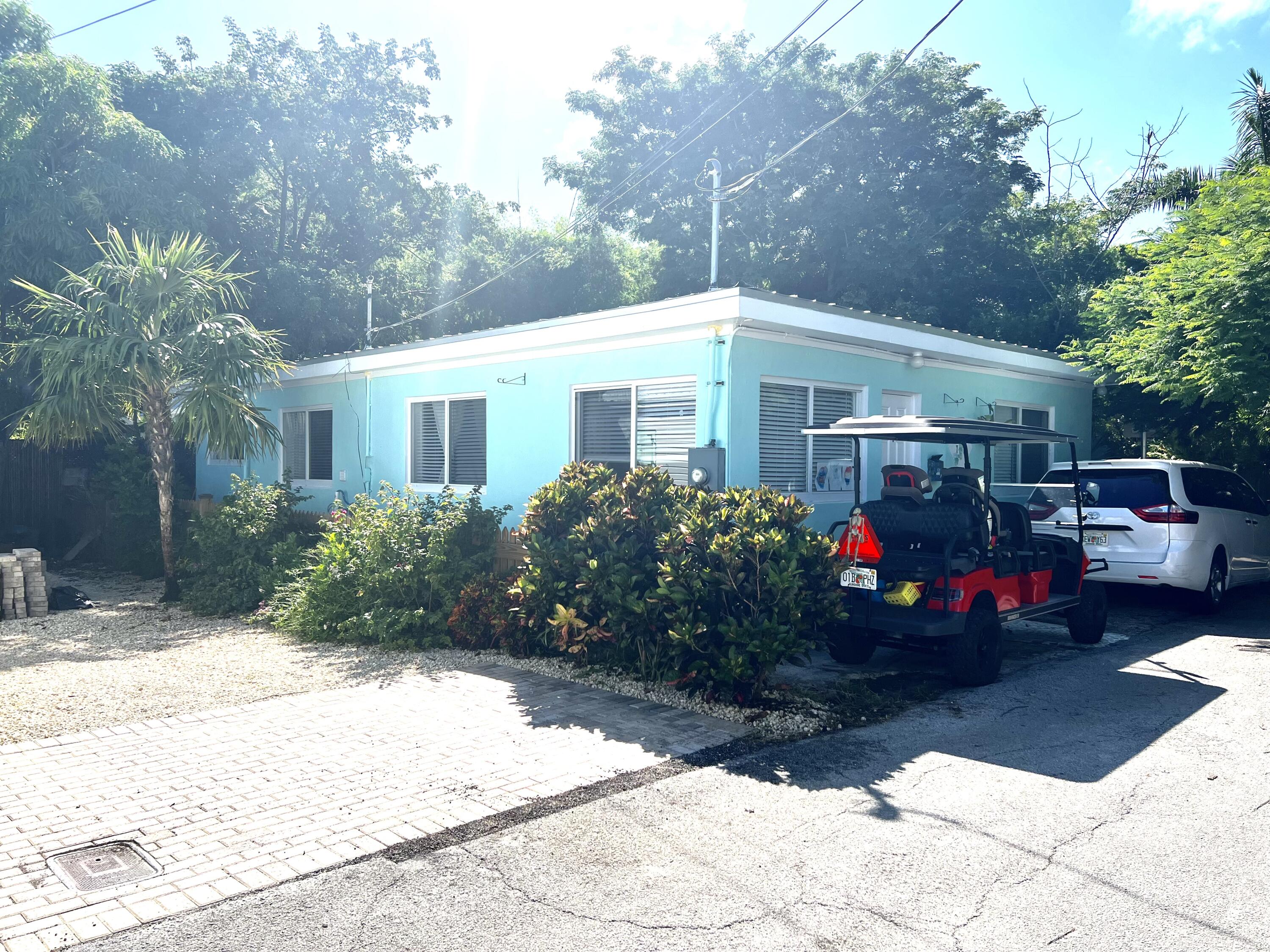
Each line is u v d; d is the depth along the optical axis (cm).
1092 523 1041
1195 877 384
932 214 2459
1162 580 991
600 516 731
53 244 1512
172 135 2006
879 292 2503
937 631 661
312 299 2056
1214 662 799
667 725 603
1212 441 1686
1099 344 1352
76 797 470
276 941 331
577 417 1026
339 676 745
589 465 877
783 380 938
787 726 600
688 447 912
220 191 2053
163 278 1119
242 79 2141
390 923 345
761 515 662
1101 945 329
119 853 404
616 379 975
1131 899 365
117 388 1130
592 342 1000
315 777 500
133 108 2005
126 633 966
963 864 397
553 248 3253
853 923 346
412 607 880
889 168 2530
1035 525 1088
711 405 880
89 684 723
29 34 1638
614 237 3700
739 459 879
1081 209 2902
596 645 744
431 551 886
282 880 379
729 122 2534
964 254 2486
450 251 3069
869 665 788
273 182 2419
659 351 931
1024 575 778
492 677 734
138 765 520
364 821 439
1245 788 491
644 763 527
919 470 753
